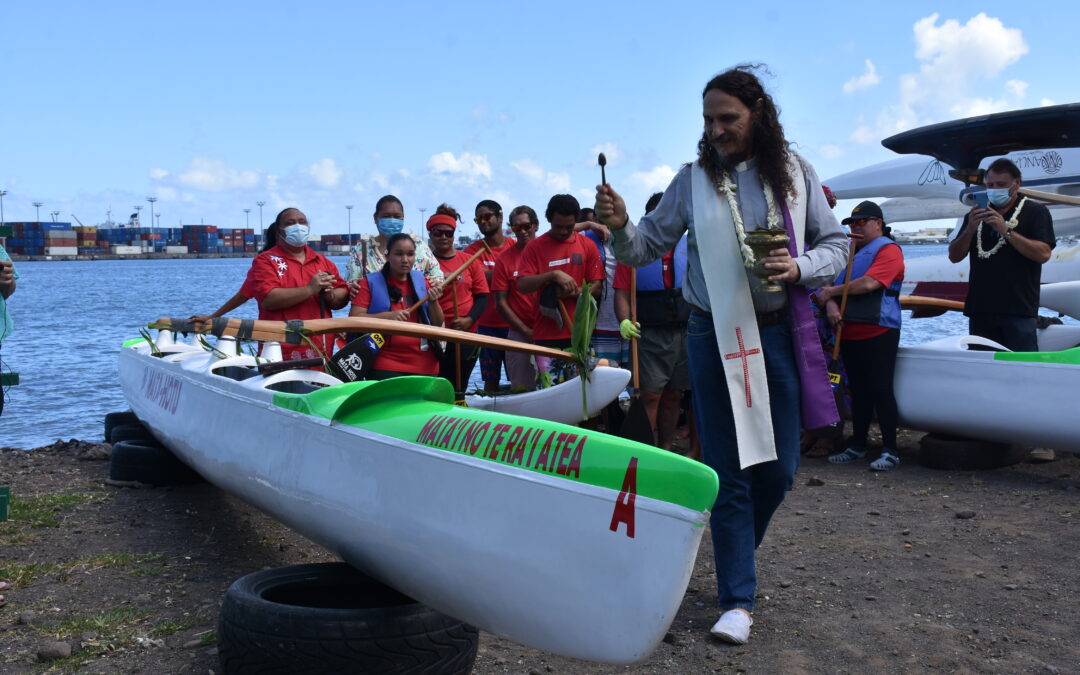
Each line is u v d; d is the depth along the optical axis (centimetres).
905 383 621
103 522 492
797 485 569
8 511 503
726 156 329
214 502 537
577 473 243
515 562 252
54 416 1096
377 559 297
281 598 313
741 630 328
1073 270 1127
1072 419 555
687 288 344
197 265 14438
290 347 552
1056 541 440
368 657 269
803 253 328
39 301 3797
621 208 324
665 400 608
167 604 369
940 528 467
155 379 583
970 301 642
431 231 650
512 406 557
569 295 579
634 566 232
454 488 268
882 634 336
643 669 310
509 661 319
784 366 333
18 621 350
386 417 308
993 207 620
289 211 562
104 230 19412
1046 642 326
